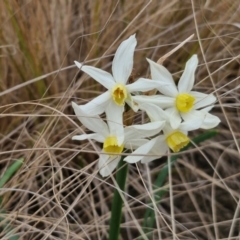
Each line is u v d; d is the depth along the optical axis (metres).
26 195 0.60
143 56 0.65
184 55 0.66
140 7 0.64
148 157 0.47
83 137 0.46
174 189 0.65
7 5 0.60
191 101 0.47
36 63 0.62
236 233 0.62
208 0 0.63
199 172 0.61
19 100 0.64
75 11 0.67
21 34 0.61
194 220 0.63
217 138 0.67
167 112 0.46
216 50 0.67
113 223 0.50
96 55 0.64
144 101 0.46
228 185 0.65
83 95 0.64
